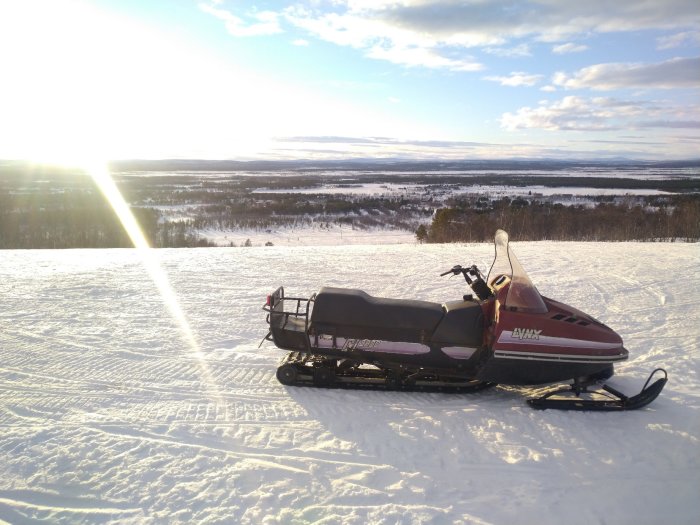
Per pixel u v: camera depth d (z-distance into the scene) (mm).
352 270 9578
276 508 2877
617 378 4676
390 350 4371
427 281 8602
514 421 3926
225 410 4070
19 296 7598
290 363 4570
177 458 3365
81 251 12344
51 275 9133
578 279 8469
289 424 3852
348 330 4387
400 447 3543
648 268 9266
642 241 15336
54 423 3811
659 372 4781
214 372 4840
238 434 3689
